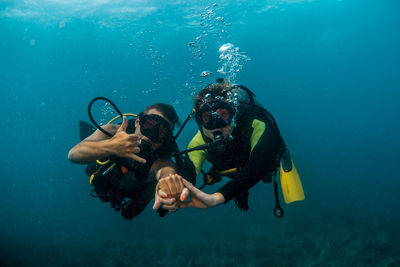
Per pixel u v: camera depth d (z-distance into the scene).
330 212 15.29
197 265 11.80
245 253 12.13
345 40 41.06
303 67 52.69
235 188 1.98
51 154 44.31
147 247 13.71
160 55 25.16
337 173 24.27
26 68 33.00
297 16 27.66
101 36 24.28
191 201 1.86
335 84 67.56
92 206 20.69
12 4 20.91
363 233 12.74
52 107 44.06
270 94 69.50
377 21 35.34
